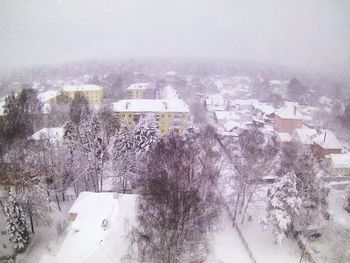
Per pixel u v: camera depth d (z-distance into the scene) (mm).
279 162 30016
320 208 23312
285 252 21812
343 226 23094
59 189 29016
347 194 28469
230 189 27359
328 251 21281
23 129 36062
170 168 20484
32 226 23109
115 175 29531
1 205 26000
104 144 29516
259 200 27656
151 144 28219
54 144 31047
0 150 30891
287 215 21359
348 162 33688
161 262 15930
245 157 25906
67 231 20859
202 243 17609
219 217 22266
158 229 16000
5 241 22500
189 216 16484
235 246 22250
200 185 20750
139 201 18141
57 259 15906
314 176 23672
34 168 28547
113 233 17625
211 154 26625
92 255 15867
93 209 20125
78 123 31422
